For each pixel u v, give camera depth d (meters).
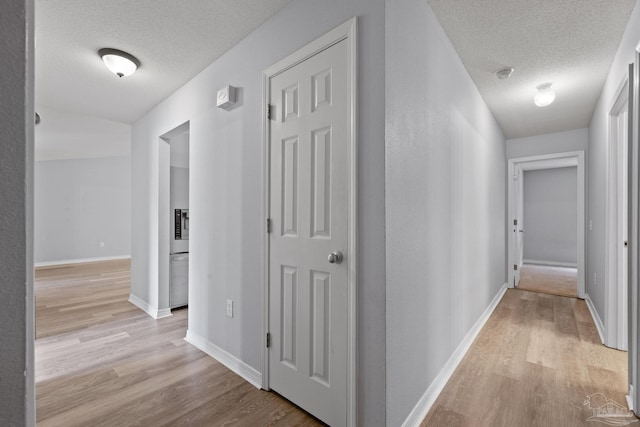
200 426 1.56
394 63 1.40
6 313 0.38
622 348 2.38
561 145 4.12
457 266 2.25
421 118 1.67
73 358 2.30
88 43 2.17
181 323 3.07
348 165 1.45
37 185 6.64
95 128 4.70
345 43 1.47
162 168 3.30
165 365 2.21
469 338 2.51
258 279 1.98
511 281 4.41
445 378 1.96
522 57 2.32
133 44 2.19
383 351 1.34
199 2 1.77
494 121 3.62
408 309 1.52
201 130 2.58
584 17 1.86
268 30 1.92
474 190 2.74
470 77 2.62
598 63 2.40
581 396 1.79
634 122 1.67
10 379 0.38
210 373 2.09
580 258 3.88
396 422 1.41
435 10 1.81
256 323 1.99
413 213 1.58
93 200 7.31
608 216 2.51
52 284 4.78
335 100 1.52
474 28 1.98
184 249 3.52
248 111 2.08
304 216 1.68
